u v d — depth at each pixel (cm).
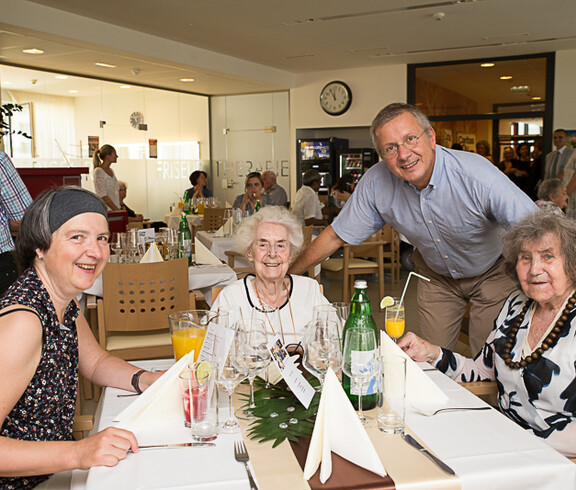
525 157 892
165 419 142
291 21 647
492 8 601
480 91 903
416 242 254
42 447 121
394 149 210
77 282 135
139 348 314
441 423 139
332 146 977
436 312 277
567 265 160
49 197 133
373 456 114
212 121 1116
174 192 1050
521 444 127
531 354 166
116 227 671
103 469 117
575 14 628
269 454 122
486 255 246
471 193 220
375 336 149
